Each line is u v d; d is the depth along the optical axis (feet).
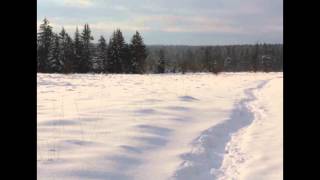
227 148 31.12
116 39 237.25
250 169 24.34
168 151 27.20
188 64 273.75
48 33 216.95
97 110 43.11
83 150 24.49
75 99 55.83
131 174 21.38
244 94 80.33
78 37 229.45
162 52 261.03
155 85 96.89
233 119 45.70
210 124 39.83
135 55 238.89
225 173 23.95
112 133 30.35
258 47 325.42
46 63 216.54
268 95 77.30
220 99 66.95
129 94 66.08
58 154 23.21
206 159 26.76
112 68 237.04
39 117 36.27
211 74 221.25
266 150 28.78
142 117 39.58
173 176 21.57
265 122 43.45
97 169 21.12
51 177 19.26
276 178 22.11
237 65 341.82
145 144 27.99
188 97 63.98
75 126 32.35
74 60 223.92
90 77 136.77
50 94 63.00
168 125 36.52
